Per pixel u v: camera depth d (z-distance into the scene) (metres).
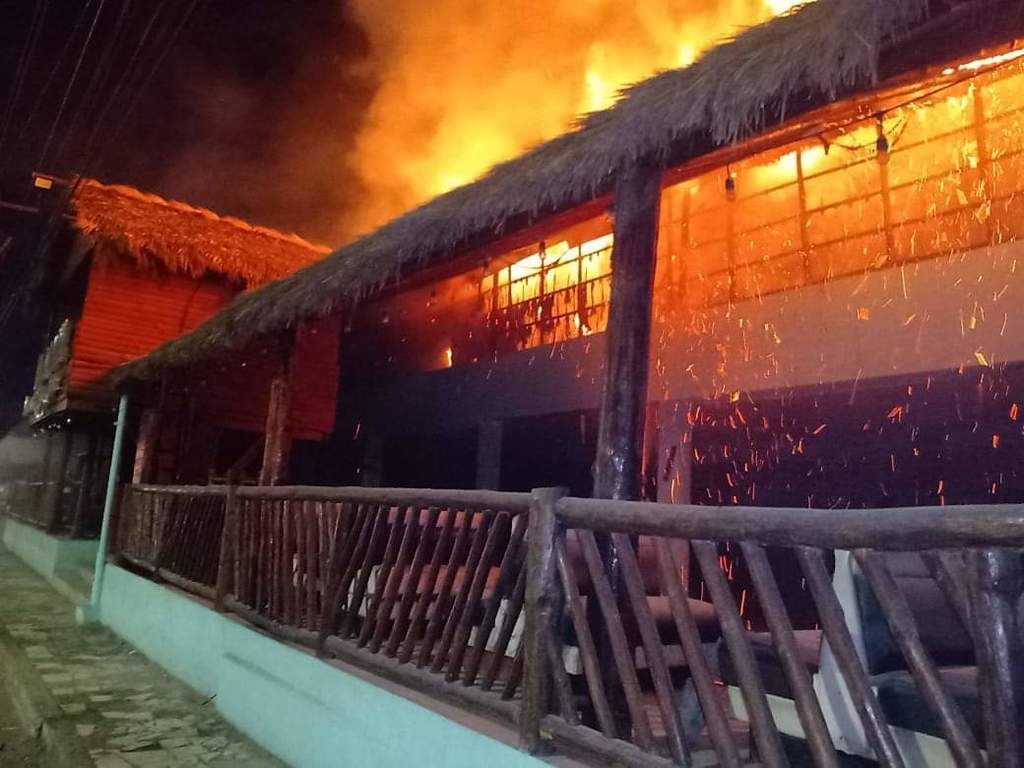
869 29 2.66
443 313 12.28
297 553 5.68
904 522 1.97
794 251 7.17
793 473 7.23
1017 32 2.79
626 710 3.77
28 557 17.52
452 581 4.06
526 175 4.09
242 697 6.11
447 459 12.12
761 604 2.38
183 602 7.75
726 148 3.71
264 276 13.00
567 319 9.75
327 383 13.00
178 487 8.58
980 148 6.05
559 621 3.29
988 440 5.90
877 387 6.19
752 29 3.44
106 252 12.02
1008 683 1.78
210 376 10.73
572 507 3.19
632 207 3.90
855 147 5.95
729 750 2.51
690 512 2.63
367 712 4.44
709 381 7.19
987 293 5.32
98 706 6.71
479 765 3.46
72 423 14.06
